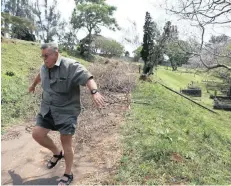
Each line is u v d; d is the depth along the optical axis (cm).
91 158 479
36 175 432
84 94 875
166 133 579
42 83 387
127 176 412
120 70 1509
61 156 443
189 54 819
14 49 2000
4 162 473
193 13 712
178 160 460
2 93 867
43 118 396
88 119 711
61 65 372
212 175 441
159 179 406
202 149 582
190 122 909
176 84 3409
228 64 817
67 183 395
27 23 3556
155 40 2850
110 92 1169
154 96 1206
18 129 641
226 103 2509
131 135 571
